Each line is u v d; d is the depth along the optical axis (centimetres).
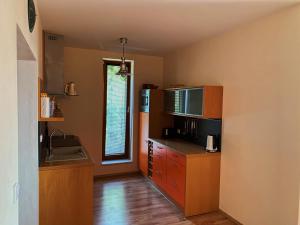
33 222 241
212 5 238
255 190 280
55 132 443
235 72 311
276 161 253
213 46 353
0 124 89
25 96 231
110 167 487
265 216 267
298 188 231
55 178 256
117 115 501
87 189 270
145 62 502
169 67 488
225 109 329
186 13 261
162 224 310
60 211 260
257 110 277
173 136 459
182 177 334
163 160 392
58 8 253
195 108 347
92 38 376
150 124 454
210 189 337
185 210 327
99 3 239
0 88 89
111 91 491
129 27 317
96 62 462
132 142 505
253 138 282
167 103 441
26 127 233
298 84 230
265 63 267
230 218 320
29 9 172
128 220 318
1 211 91
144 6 245
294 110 234
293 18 235
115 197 388
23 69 229
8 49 101
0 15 87
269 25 262
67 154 324
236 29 309
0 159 89
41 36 309
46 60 350
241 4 233
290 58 238
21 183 235
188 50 419
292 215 236
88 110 463
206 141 372
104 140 493
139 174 500
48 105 261
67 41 397
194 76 402
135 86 498
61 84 361
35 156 236
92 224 273
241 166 301
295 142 233
